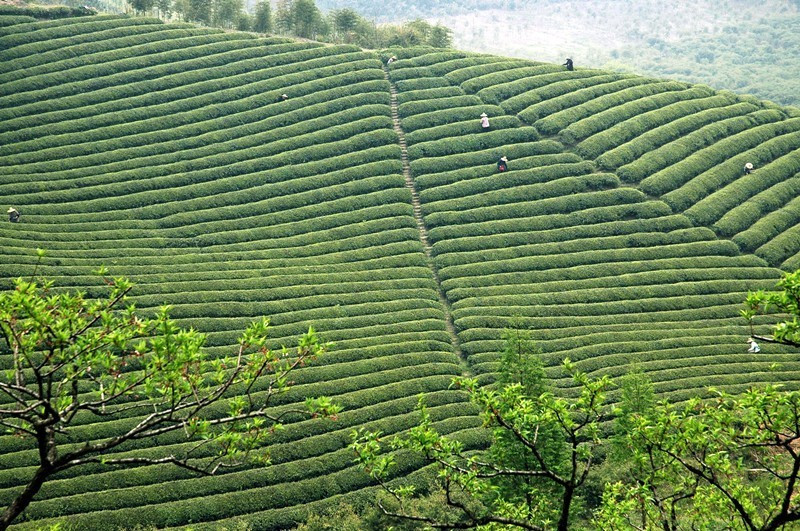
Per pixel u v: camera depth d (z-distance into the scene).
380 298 77.12
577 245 84.38
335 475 56.03
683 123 103.56
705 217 88.69
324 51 119.44
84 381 61.72
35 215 83.75
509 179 92.75
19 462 54.03
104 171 93.06
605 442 57.12
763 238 86.56
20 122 98.44
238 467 56.81
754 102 114.50
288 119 103.88
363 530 50.00
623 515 29.95
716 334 73.06
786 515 20.39
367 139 99.75
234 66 114.00
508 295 77.19
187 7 136.12
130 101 105.00
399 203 90.62
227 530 51.03
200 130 101.44
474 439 58.56
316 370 65.75
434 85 111.06
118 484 54.19
